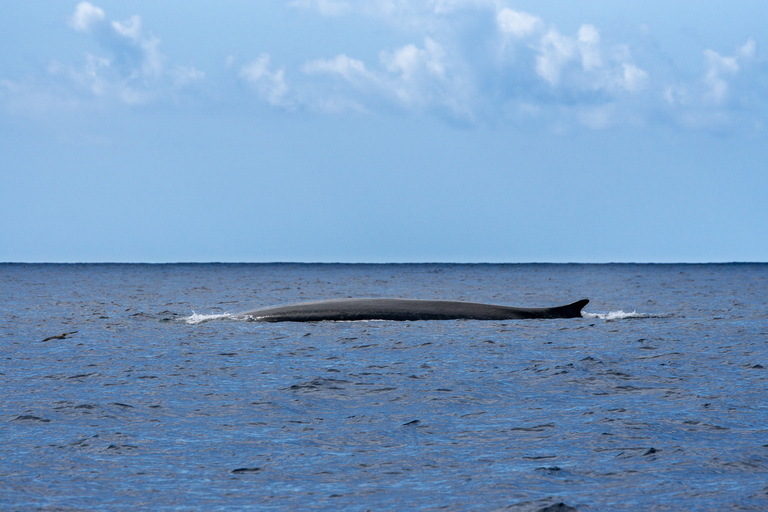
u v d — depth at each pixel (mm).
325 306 130000
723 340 106688
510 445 50594
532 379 75438
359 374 78375
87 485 42156
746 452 48188
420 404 63688
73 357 90062
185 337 109000
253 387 71188
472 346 99188
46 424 55969
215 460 47062
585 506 38438
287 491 41281
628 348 97750
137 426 55625
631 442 50875
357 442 51406
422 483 42562
